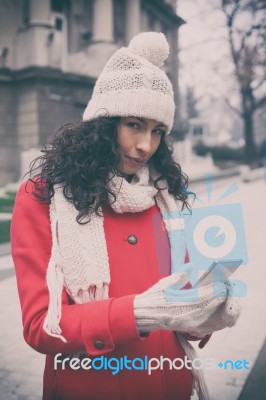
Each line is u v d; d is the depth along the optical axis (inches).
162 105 48.2
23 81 733.3
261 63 967.6
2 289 205.6
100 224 48.3
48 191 48.8
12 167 711.7
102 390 48.9
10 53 743.1
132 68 48.9
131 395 49.0
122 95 47.6
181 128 1118.4
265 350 139.6
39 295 44.6
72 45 843.4
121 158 50.6
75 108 762.2
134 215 52.1
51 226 47.6
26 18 743.7
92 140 48.6
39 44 721.0
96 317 41.9
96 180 48.4
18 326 165.2
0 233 328.8
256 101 1168.8
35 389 121.4
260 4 909.8
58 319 42.2
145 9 1034.1
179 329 42.1
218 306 42.6
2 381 125.6
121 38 957.8
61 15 805.9
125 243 50.3
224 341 147.5
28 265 46.3
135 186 50.1
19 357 141.0
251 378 121.5
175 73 1075.9
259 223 359.3
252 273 227.0
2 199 525.0
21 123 741.3
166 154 56.7
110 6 839.1
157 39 50.7
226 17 940.6
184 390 52.8
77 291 45.9
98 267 46.3
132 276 49.1
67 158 48.9
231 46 966.4
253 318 167.8
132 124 49.0
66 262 45.9
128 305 42.0
